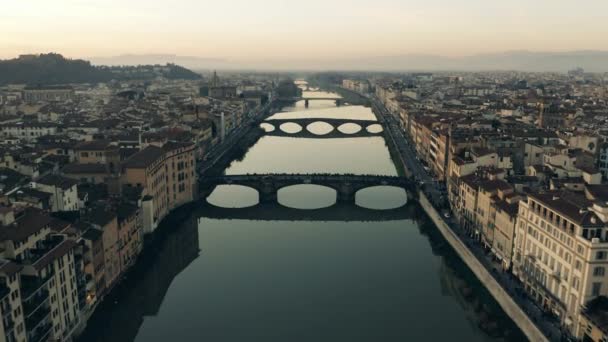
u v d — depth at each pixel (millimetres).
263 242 198500
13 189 171500
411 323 139125
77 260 129000
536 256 138375
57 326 116375
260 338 130125
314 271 170750
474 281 163125
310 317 141250
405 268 173500
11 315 97750
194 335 132250
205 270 171875
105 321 137000
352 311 144750
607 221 117250
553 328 122562
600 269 114438
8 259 105562
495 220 165375
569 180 169875
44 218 123188
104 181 199000
